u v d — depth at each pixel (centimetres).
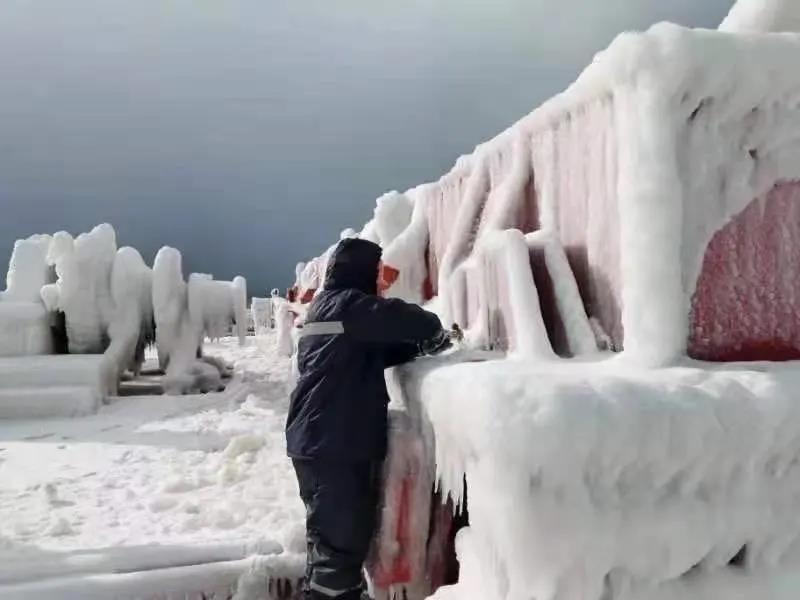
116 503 397
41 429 661
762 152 239
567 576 177
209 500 397
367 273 309
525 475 172
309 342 288
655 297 226
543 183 326
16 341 896
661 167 225
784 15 276
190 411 764
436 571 279
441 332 294
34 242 994
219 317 1036
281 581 298
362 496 274
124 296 945
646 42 224
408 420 286
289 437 279
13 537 335
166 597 288
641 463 182
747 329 239
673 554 184
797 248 242
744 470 190
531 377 191
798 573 193
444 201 495
